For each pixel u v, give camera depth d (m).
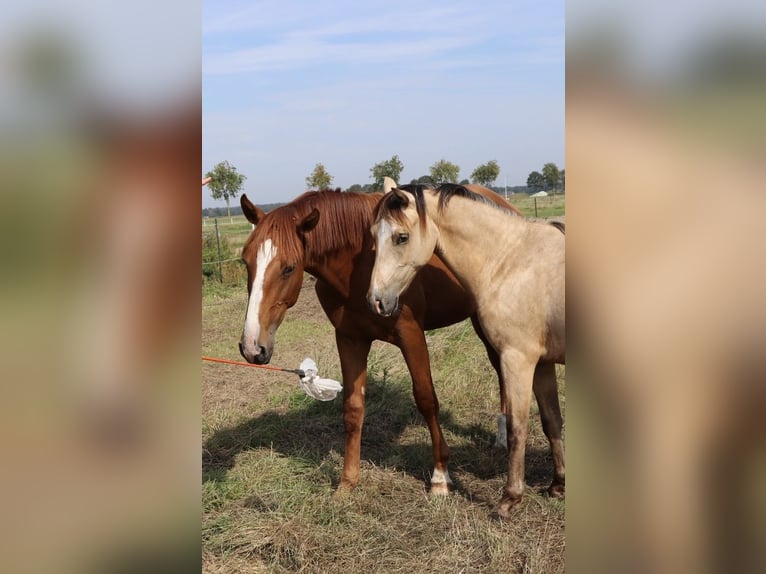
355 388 3.65
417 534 3.22
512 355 3.15
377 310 3.05
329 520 3.35
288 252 3.03
